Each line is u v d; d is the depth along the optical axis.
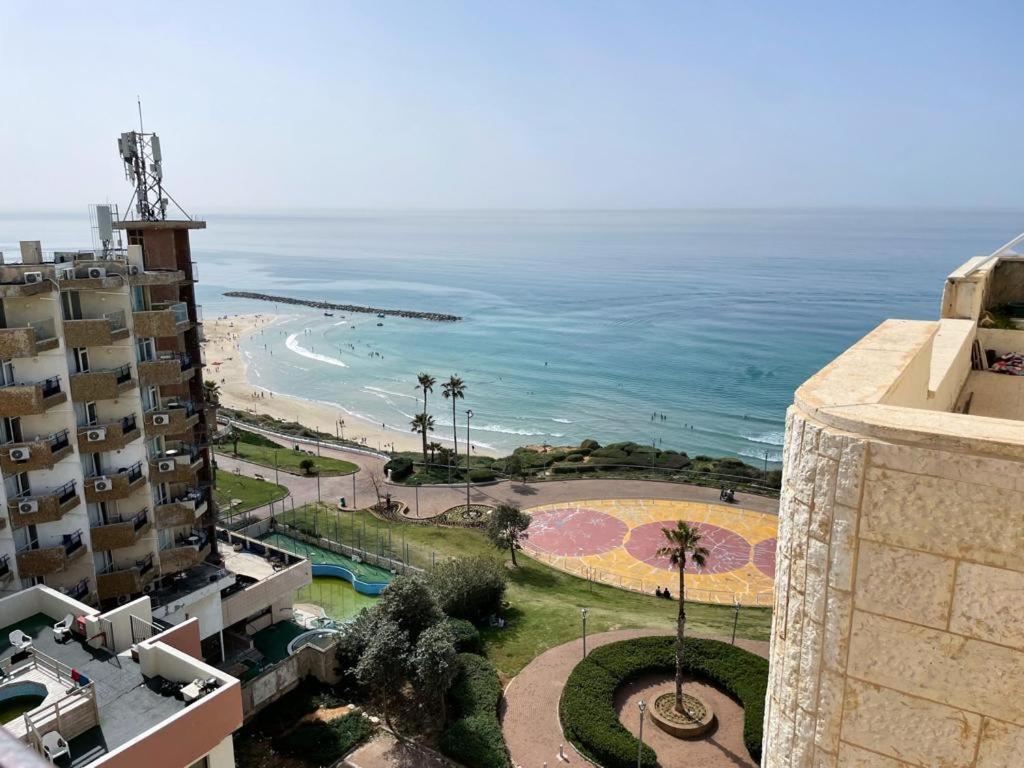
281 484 74.44
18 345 31.55
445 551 58.72
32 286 32.00
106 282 34.50
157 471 37.94
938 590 5.70
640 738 32.41
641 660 39.62
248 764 32.19
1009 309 16.86
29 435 33.81
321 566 53.94
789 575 6.76
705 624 46.41
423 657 34.16
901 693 6.03
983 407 14.18
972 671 5.67
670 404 121.62
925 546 5.69
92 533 35.66
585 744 33.88
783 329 175.25
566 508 68.56
